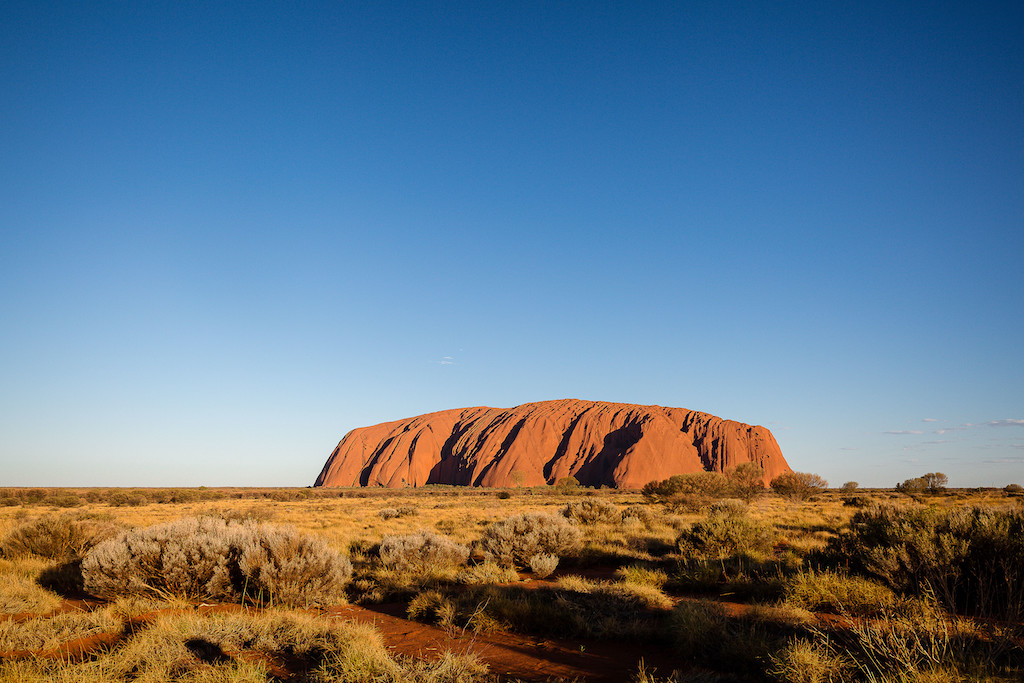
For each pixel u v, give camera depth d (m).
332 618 8.55
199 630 6.93
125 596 9.44
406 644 7.16
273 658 6.30
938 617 6.12
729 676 5.58
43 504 52.94
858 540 10.99
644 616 8.26
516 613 8.08
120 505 52.66
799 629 6.73
